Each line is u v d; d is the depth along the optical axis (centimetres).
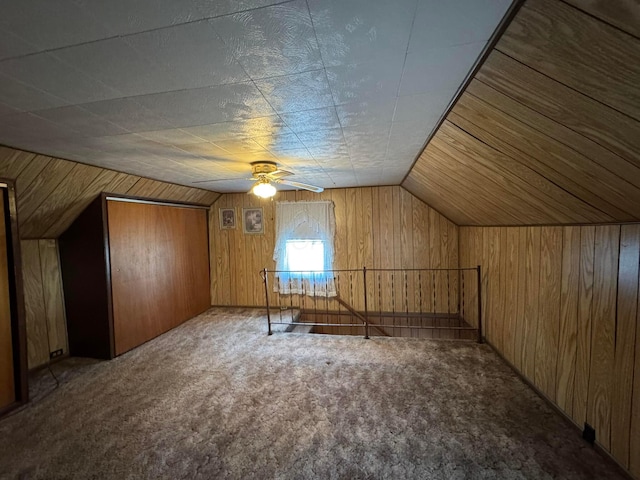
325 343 363
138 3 85
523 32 91
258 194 297
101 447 199
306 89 143
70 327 343
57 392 267
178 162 283
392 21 96
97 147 227
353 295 479
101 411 238
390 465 177
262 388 266
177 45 107
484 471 170
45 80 129
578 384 195
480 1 86
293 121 184
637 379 153
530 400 236
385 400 241
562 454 180
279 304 509
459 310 439
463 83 135
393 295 466
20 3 83
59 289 339
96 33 99
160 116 171
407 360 311
